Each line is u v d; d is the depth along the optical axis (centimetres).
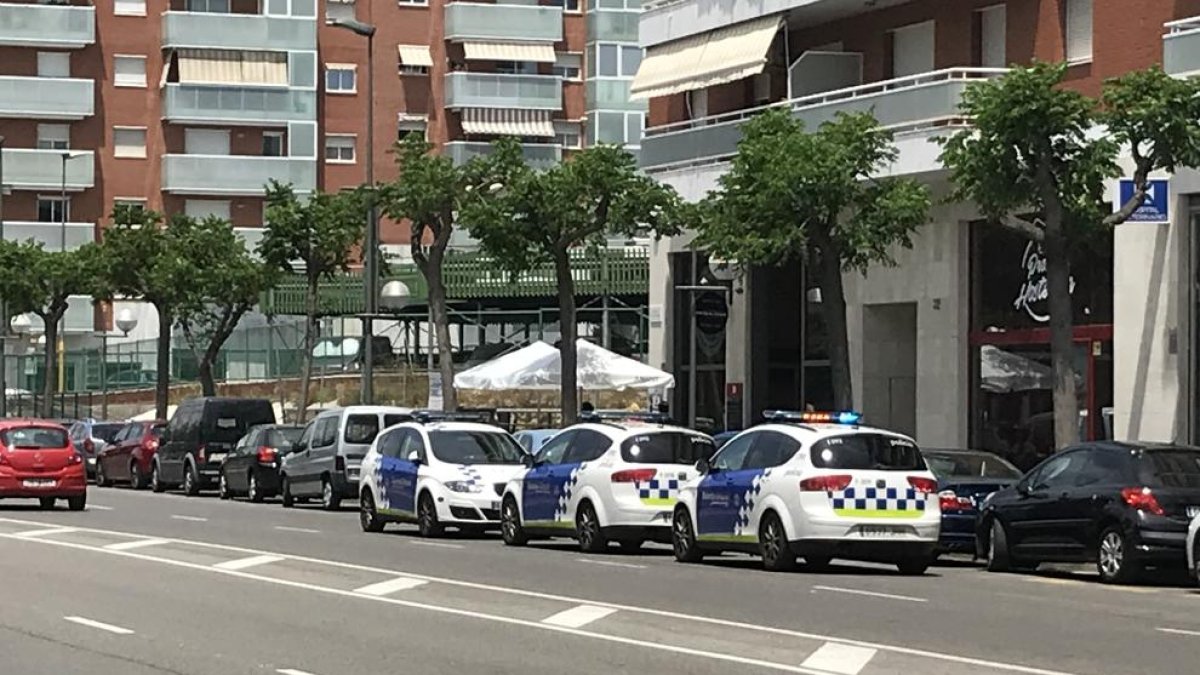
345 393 6203
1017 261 3394
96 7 7594
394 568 2284
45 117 7525
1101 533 2183
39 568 2275
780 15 3897
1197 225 2966
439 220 3975
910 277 3631
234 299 5381
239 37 7612
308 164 7625
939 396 3541
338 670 1374
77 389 7219
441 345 3975
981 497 2542
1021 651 1456
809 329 3978
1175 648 1481
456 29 7694
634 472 2598
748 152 2983
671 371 4378
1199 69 2834
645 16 4381
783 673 1330
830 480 2241
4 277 5975
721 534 2394
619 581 2116
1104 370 3180
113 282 5422
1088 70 3219
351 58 7738
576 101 7844
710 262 3809
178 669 1391
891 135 3055
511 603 1845
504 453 3044
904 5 3709
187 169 7525
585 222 3562
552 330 6141
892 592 2006
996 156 2584
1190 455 2191
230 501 4222
